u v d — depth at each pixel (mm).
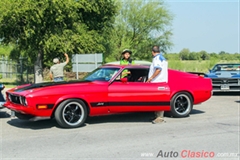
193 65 44688
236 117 8797
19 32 22375
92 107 7371
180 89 8336
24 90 7137
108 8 26844
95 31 24953
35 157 5254
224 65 15633
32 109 6805
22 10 19344
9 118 8680
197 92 8609
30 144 6043
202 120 8359
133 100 7664
